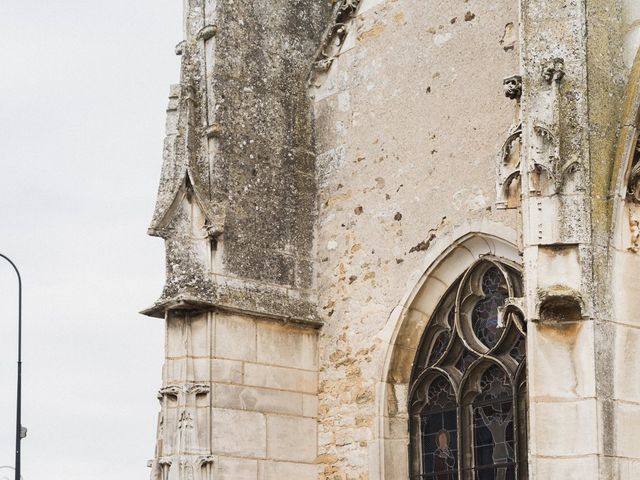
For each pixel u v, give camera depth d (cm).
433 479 1638
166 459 1616
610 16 1273
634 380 1193
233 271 1695
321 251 1797
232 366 1666
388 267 1702
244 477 1647
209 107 1731
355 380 1711
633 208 1234
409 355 1681
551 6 1255
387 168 1728
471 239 1605
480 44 1631
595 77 1240
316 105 1847
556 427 1165
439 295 1661
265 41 1806
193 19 1780
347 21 1825
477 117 1617
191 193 1689
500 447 1559
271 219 1755
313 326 1769
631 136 1236
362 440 1683
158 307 1656
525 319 1222
